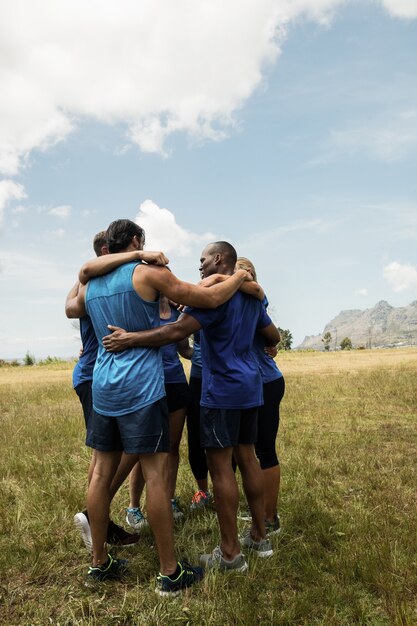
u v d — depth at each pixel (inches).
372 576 117.9
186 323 120.3
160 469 118.6
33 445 269.9
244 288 130.1
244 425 130.8
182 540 145.4
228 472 125.4
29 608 111.7
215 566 123.9
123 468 138.4
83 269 124.6
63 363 1464.1
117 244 127.2
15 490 194.2
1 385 692.7
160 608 108.3
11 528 154.3
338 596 112.3
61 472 217.2
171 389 161.3
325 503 171.9
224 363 124.8
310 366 887.1
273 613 105.9
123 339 117.9
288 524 153.4
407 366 759.1
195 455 175.6
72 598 115.7
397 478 195.0
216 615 106.7
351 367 824.3
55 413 385.7
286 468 210.1
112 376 117.8
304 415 348.5
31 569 129.0
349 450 241.9
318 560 129.0
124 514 165.3
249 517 161.8
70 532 150.7
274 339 148.2
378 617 106.1
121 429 117.1
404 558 128.0
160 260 119.7
